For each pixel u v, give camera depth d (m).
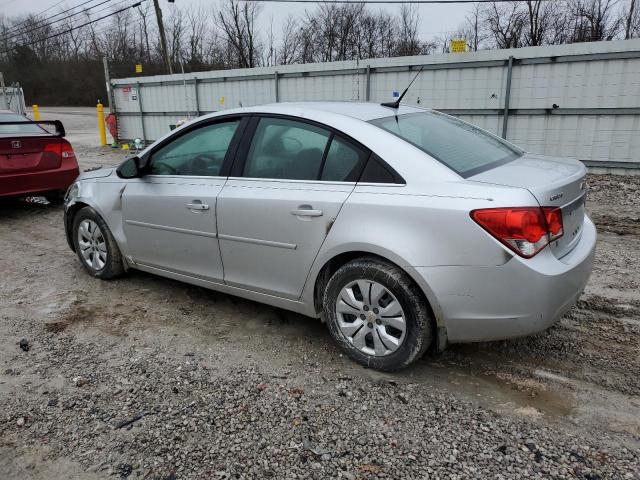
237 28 46.56
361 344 3.27
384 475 2.39
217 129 3.94
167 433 2.70
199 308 4.29
